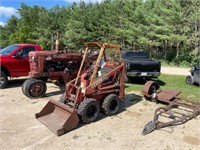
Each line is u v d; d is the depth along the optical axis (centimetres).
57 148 450
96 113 588
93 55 816
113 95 636
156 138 496
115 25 3884
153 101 760
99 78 619
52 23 4778
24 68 998
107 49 725
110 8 4081
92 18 4028
